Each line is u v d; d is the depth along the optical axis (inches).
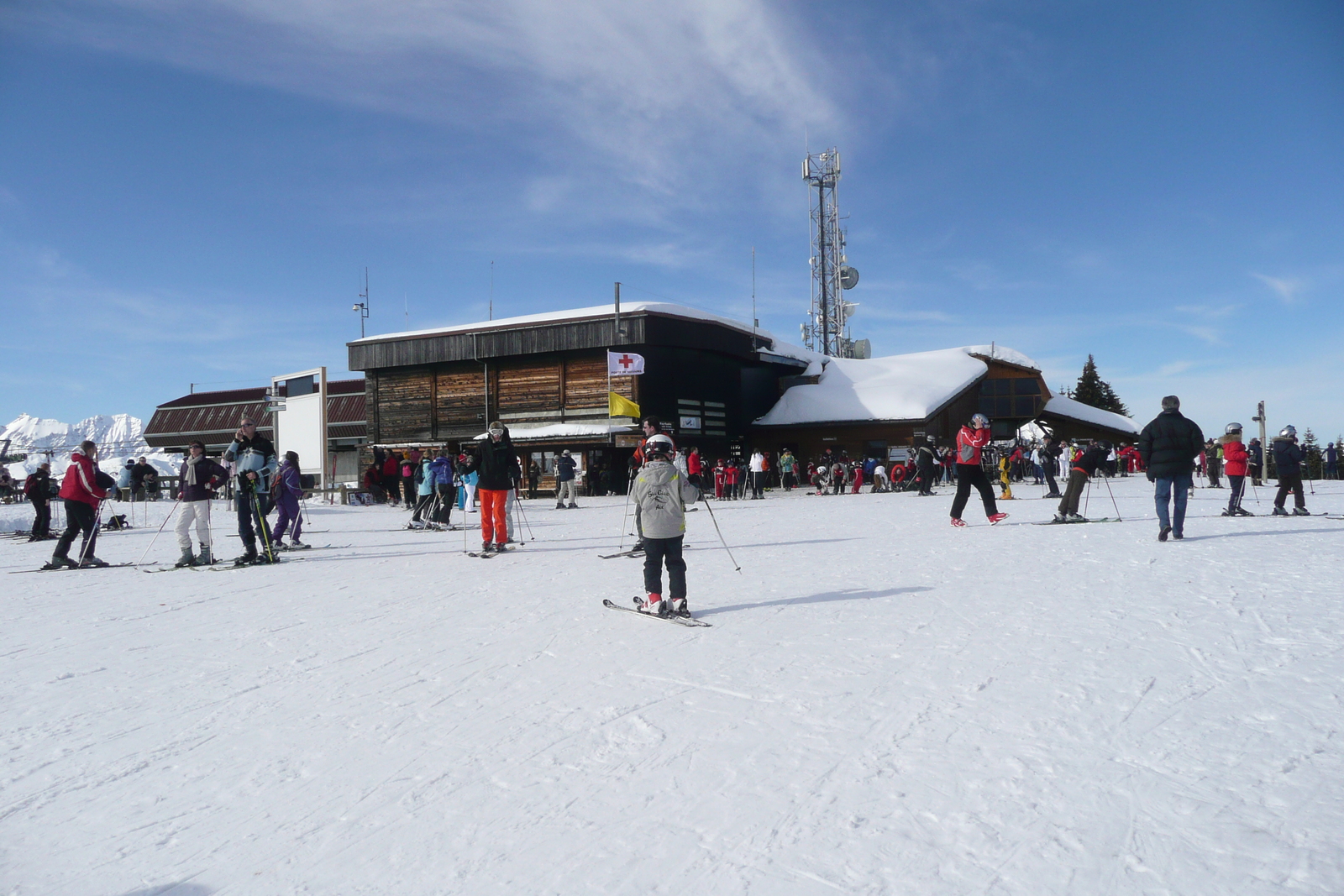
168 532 738.2
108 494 487.8
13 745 169.3
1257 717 155.6
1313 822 115.6
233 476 494.6
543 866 113.3
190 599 346.9
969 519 629.0
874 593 297.1
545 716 174.9
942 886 103.5
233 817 133.6
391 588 357.4
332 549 547.5
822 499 1071.6
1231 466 570.6
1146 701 166.6
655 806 130.0
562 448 1333.7
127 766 156.6
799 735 157.1
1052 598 272.8
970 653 207.6
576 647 233.8
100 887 113.6
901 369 1647.4
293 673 217.6
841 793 131.3
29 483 701.9
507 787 139.9
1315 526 477.4
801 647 222.4
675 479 267.1
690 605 293.6
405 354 1428.4
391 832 125.8
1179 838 113.0
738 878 107.7
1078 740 148.3
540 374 1357.0
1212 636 214.2
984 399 1782.7
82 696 202.1
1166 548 392.8
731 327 1419.8
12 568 492.1
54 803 141.4
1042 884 102.9
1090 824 118.0
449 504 706.2
